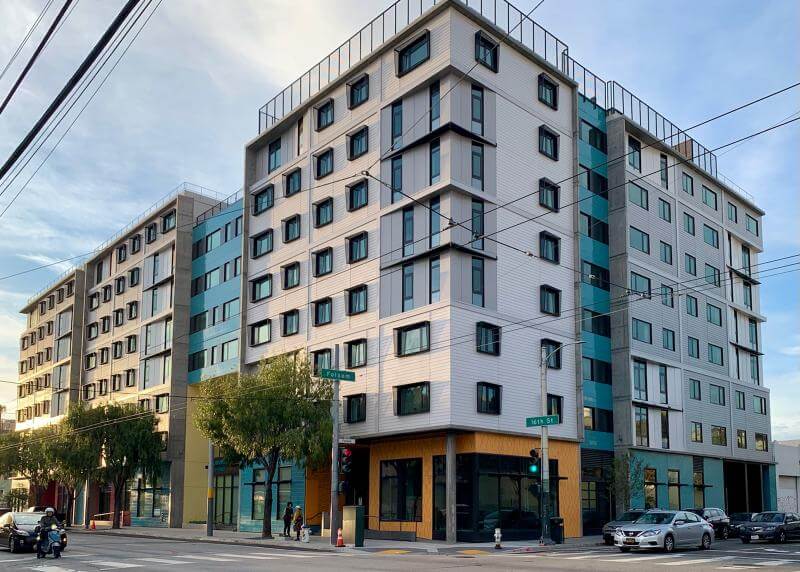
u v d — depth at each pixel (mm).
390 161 43250
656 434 50938
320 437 39438
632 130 53062
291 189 50875
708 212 61094
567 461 43688
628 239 50562
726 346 60719
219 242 59625
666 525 30906
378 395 41438
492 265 41031
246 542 37062
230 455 41531
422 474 39656
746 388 62688
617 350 49531
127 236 73250
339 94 47750
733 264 63969
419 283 40406
